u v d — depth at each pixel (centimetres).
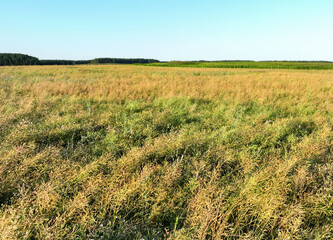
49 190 243
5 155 323
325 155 367
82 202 233
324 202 246
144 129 490
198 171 307
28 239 192
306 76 2167
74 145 409
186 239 196
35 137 410
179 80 1591
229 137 453
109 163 330
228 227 225
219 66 6788
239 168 341
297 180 280
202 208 234
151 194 268
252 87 1250
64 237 201
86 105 731
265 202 241
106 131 480
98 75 2142
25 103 685
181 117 608
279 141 443
